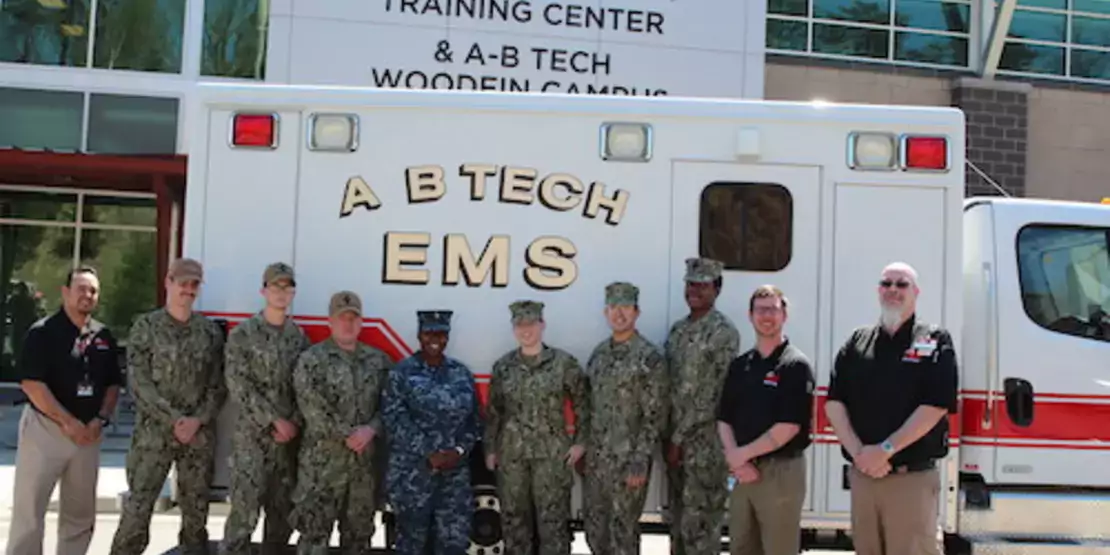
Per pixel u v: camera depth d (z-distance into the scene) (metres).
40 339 5.16
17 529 5.20
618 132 5.21
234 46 14.04
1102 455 5.36
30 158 12.50
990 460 5.34
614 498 4.91
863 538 4.58
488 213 5.19
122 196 14.75
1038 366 5.38
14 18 13.84
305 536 4.92
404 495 4.89
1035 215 5.50
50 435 5.21
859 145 5.21
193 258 5.16
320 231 5.18
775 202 5.22
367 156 5.20
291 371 4.99
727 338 4.88
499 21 12.11
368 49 11.90
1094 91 14.58
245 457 4.92
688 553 4.91
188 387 5.02
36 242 14.59
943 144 5.21
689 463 4.90
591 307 5.18
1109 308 5.49
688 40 12.48
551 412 4.99
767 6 14.03
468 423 4.97
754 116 5.21
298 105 5.19
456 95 5.20
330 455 4.91
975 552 5.16
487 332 5.18
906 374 4.39
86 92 13.84
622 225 5.20
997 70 14.48
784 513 4.62
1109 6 14.74
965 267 5.53
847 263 5.20
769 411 4.59
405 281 5.18
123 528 5.04
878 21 14.27
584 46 12.28
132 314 14.82
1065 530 5.32
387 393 4.95
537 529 5.18
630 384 4.89
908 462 4.41
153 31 13.96
